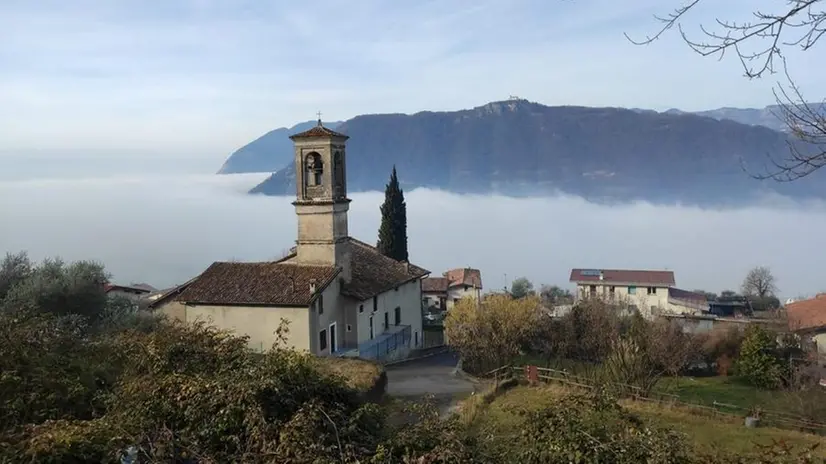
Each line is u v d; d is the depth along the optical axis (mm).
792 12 5270
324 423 9180
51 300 30656
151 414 9445
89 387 12078
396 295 41281
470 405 20984
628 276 81375
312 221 34156
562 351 37031
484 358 34250
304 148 33938
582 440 8453
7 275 33656
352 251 41812
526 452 8570
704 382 36781
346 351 34188
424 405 10742
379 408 10586
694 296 81188
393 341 38750
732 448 18172
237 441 8867
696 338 41500
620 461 8164
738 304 77438
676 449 8609
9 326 12797
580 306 41656
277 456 8320
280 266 34188
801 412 23531
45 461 7953
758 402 29172
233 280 33375
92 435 8625
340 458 8469
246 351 13234
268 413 9461
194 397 9602
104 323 30828
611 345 30219
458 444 8477
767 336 37062
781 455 9477
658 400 23875
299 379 10578
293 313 31031
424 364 36500
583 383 25391
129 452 8586
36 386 10961
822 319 43031
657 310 69000
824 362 36281
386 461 8312
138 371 12430
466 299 37188
